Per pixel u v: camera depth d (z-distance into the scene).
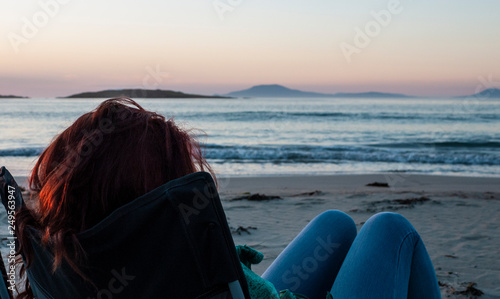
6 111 55.59
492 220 6.02
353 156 18.52
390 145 25.64
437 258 4.35
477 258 4.34
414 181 12.31
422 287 1.77
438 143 25.94
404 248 1.72
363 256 1.70
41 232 0.96
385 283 1.62
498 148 24.06
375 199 7.73
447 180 12.55
